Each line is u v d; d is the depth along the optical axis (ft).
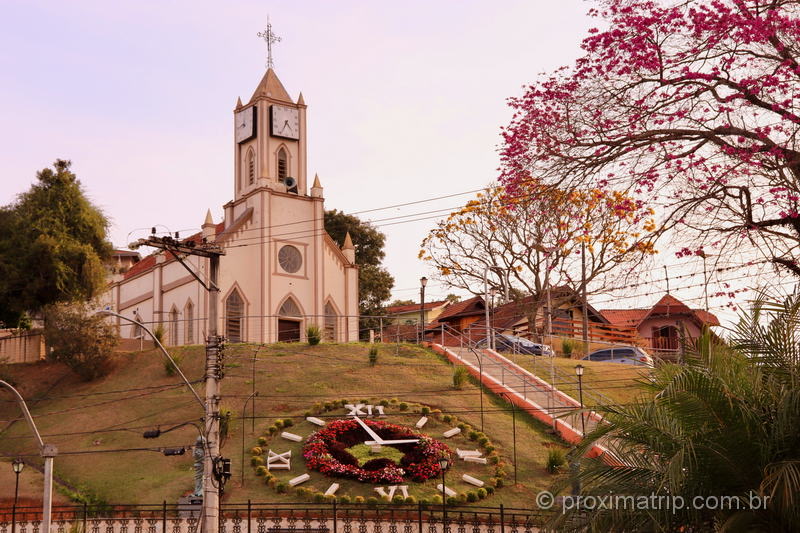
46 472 90.27
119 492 124.57
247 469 124.36
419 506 99.35
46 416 158.51
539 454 130.52
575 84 75.72
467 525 107.04
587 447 59.47
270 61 231.71
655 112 72.79
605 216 76.59
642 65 72.33
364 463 126.00
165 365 171.83
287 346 183.11
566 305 186.50
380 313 287.48
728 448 54.60
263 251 211.82
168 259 220.64
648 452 57.52
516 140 77.97
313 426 139.03
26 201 196.54
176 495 120.88
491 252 187.93
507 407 149.69
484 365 169.48
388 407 147.23
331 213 293.84
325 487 118.21
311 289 219.20
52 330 174.19
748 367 58.34
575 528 57.57
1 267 187.93
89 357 172.45
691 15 71.41
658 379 61.11
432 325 244.42
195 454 118.83
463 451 129.18
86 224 198.70
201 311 204.64
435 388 157.48
